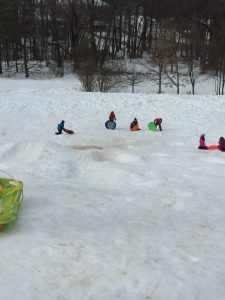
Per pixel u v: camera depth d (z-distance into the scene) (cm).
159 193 913
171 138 1603
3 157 1182
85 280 527
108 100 2256
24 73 4641
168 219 757
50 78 4325
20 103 2206
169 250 617
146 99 2258
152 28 6412
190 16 5347
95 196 861
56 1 5250
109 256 587
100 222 722
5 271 542
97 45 5569
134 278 533
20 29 4906
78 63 4503
